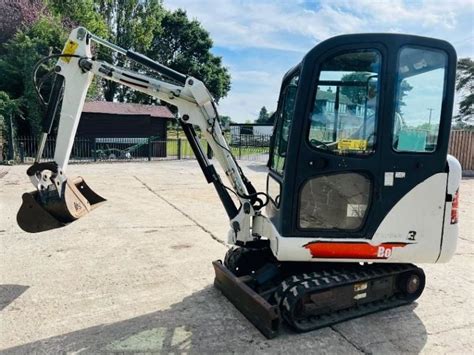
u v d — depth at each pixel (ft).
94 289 12.59
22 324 10.31
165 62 135.74
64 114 11.53
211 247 17.17
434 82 9.95
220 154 11.73
